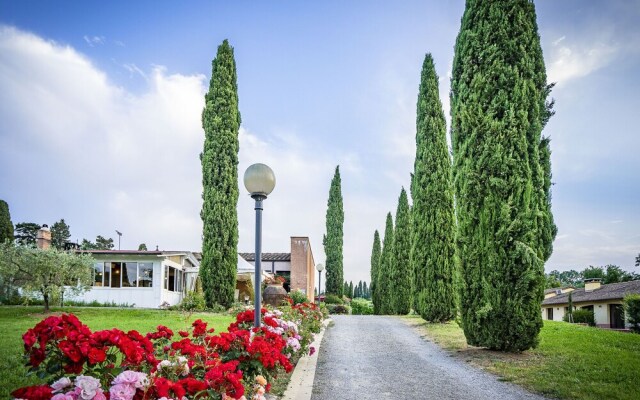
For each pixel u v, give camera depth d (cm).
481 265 971
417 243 1767
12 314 1592
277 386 635
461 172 1024
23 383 531
